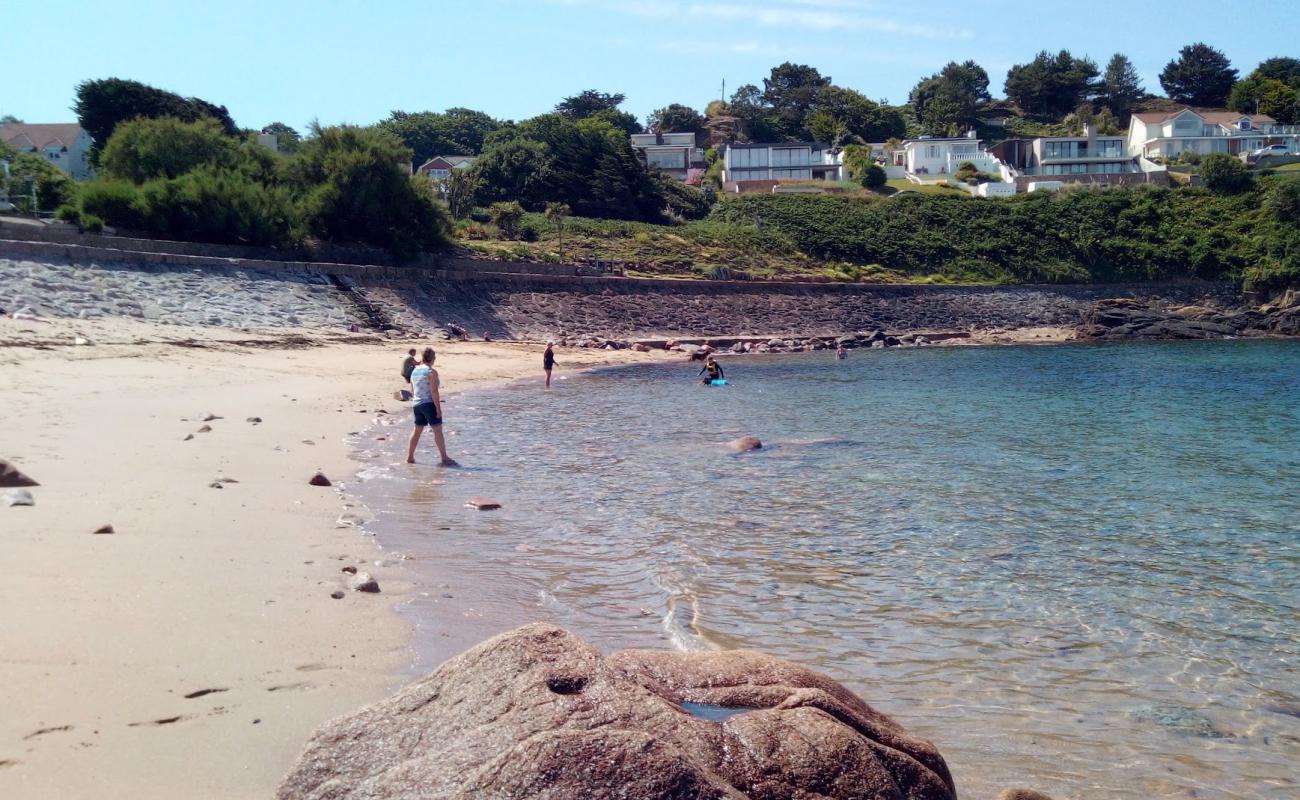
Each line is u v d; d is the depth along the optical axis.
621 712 4.22
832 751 4.25
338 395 25.94
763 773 4.12
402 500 13.61
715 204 100.62
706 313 64.38
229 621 7.23
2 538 8.52
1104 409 28.42
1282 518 13.62
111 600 7.26
